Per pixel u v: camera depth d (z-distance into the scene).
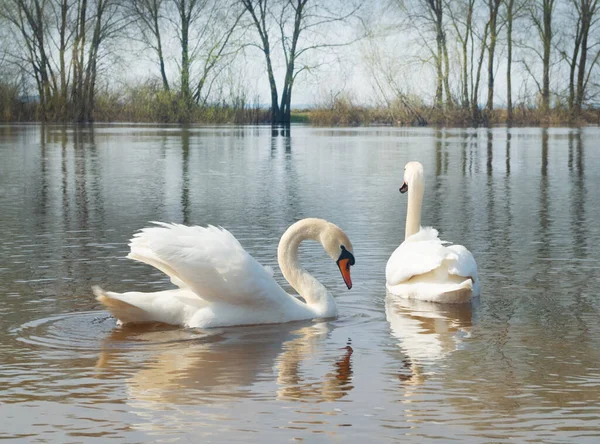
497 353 6.66
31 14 57.09
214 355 6.57
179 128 52.91
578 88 59.25
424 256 8.63
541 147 34.50
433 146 35.16
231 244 7.59
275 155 30.14
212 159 28.20
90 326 7.41
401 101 57.06
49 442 4.82
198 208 15.87
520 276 9.63
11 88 57.31
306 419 5.18
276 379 5.96
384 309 8.21
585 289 8.96
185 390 5.72
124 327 7.41
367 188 19.73
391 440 4.85
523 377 6.02
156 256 7.43
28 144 34.66
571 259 10.62
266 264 10.20
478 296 8.72
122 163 26.20
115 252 10.90
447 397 5.58
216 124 60.69
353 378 6.00
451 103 56.62
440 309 8.19
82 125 54.97
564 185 20.45
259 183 20.78
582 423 5.12
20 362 6.35
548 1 57.97
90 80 58.88
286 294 7.76
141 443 4.81
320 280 9.42
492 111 58.53
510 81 58.94
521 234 12.70
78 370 6.15
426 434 4.95
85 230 12.90
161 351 6.68
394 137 42.38
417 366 6.29
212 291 7.45
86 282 9.09
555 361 6.43
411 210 10.45
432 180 21.89
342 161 27.69
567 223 13.90
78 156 28.73
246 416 5.23
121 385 5.82
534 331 7.35
